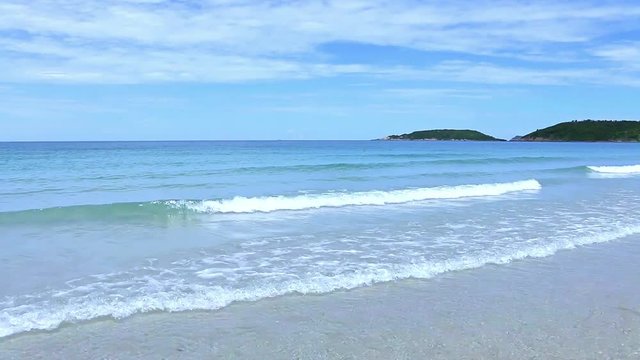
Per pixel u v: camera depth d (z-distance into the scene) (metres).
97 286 7.28
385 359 5.04
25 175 25.34
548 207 15.59
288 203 15.62
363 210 14.98
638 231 11.75
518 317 6.22
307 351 5.22
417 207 15.66
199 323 5.97
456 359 5.05
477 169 32.53
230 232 11.43
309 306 6.58
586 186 22.77
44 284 7.34
